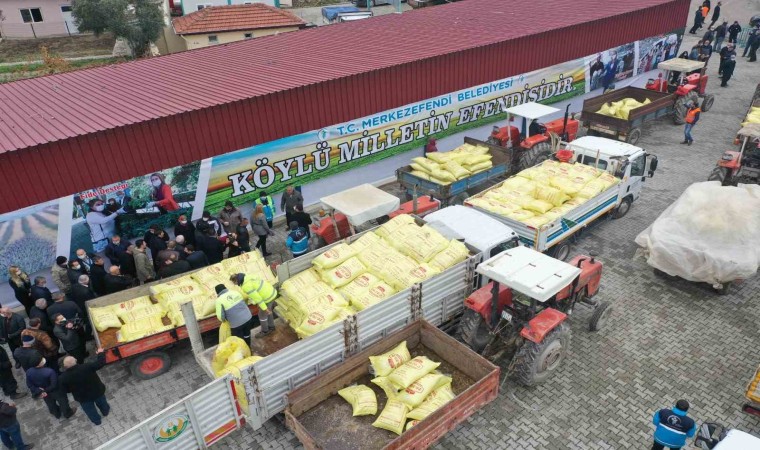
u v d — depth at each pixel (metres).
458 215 11.95
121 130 12.16
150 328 10.01
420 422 7.36
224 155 13.96
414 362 8.84
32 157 11.24
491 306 9.60
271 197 15.38
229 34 29.02
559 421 8.93
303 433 7.56
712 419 8.84
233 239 12.59
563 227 12.54
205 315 10.17
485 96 19.34
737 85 26.09
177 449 7.74
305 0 44.34
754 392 8.45
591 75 22.88
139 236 13.53
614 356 10.27
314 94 14.88
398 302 9.34
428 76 17.30
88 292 10.69
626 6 24.28
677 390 9.47
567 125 18.70
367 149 16.88
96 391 8.86
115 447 6.99
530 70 20.41
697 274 11.50
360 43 19.73
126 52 32.84
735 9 36.47
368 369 9.12
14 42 35.12
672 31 25.98
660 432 7.55
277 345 9.67
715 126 21.61
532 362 9.05
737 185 14.10
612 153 14.52
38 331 9.50
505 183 13.88
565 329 9.48
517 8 25.59
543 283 8.77
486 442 8.58
